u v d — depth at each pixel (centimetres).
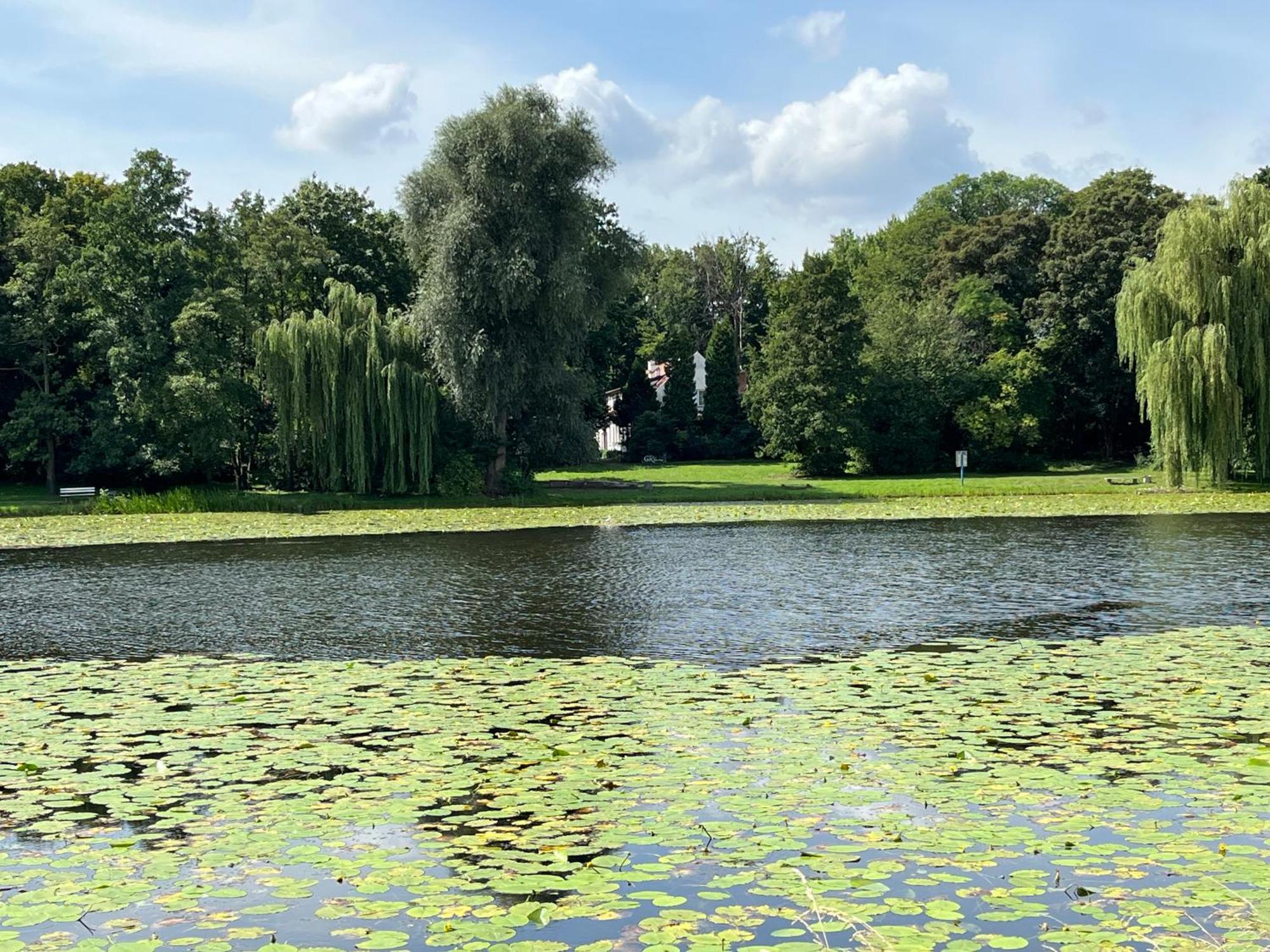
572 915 659
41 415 5141
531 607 2047
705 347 11700
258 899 693
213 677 1434
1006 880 704
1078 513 3956
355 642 1706
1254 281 4397
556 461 5259
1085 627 1730
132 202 5159
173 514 4362
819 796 887
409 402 4797
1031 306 7694
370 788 927
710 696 1281
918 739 1066
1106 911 655
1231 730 1084
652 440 9638
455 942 629
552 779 949
